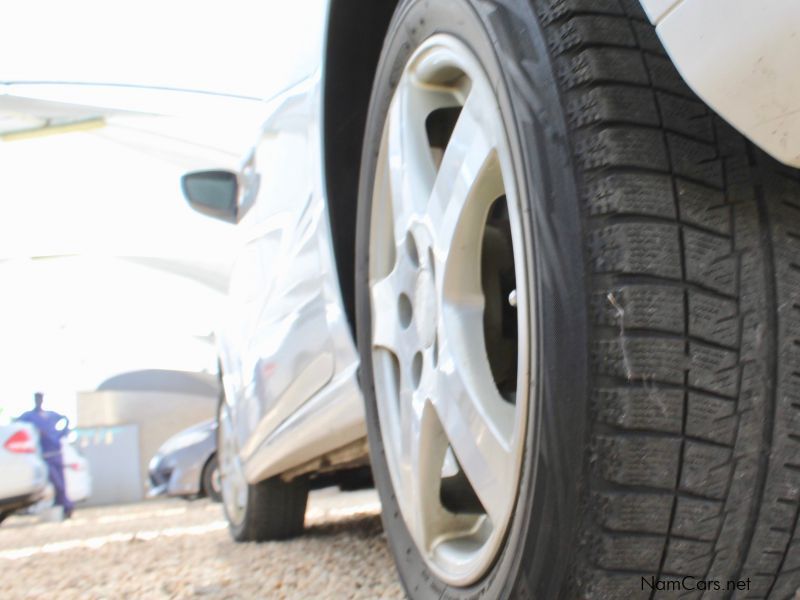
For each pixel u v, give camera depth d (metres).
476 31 1.30
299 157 2.21
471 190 1.32
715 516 1.07
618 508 1.04
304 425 2.32
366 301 1.79
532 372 1.10
